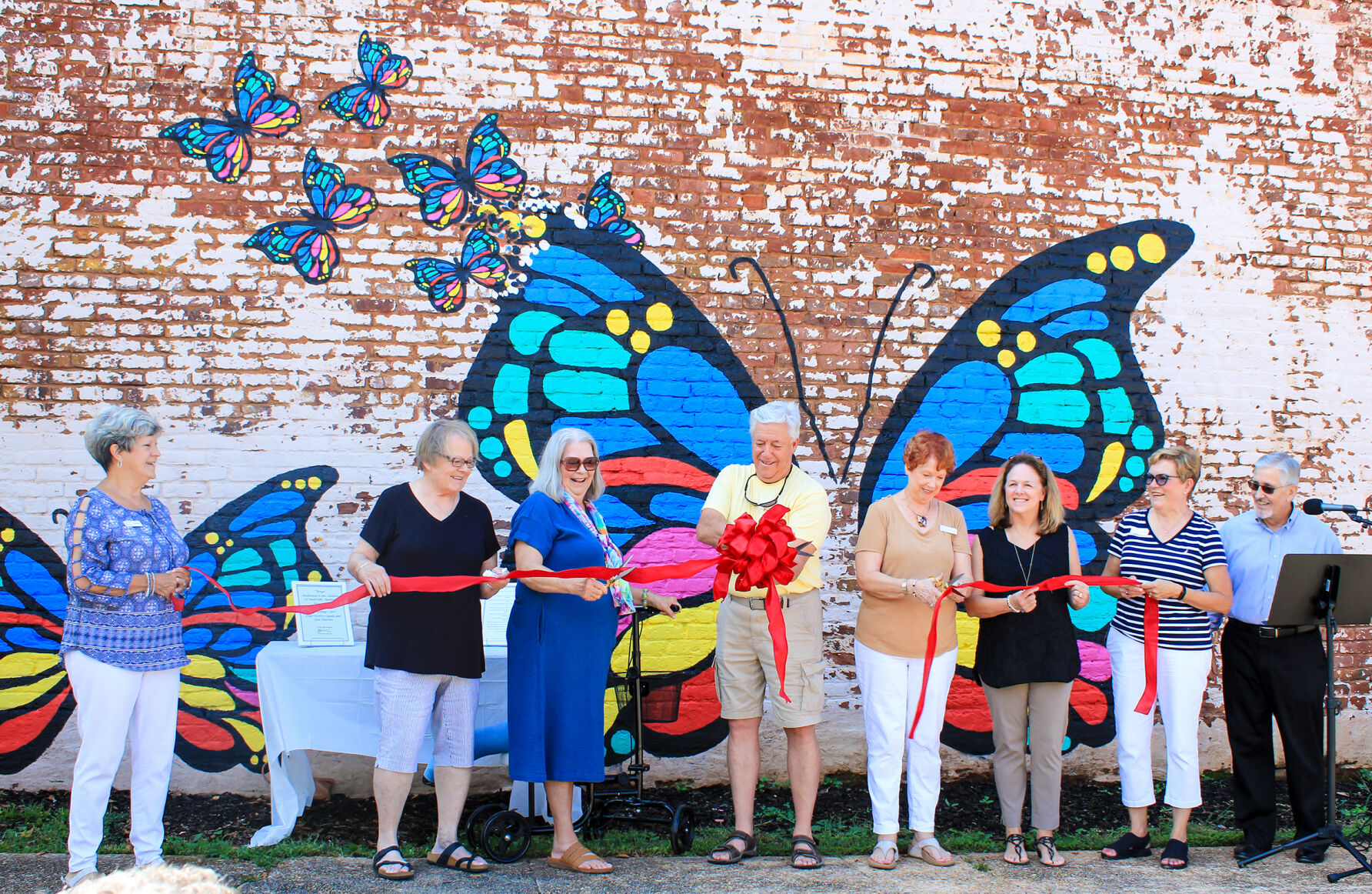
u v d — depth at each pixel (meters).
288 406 4.51
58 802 4.15
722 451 4.76
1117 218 5.09
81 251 4.43
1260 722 3.90
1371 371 5.21
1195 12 5.18
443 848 3.52
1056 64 5.10
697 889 3.34
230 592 4.42
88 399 4.39
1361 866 3.67
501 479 4.61
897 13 4.99
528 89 4.74
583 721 3.52
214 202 4.52
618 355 4.73
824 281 4.88
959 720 4.79
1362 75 5.29
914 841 3.77
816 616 3.73
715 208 4.84
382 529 3.48
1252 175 5.19
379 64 4.65
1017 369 4.97
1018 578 3.76
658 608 4.00
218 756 4.34
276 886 3.28
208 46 4.55
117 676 3.25
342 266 4.58
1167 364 5.07
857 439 4.85
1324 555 3.67
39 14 4.46
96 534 3.25
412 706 3.42
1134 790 3.79
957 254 4.98
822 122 4.92
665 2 4.84
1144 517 3.97
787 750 4.37
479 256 4.66
